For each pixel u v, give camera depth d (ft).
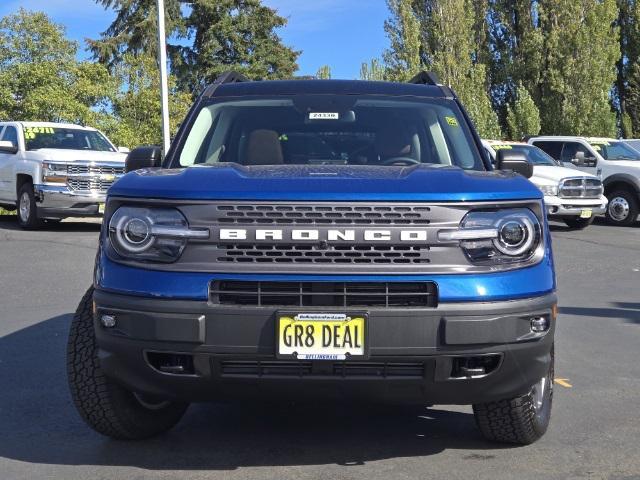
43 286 32.45
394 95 17.47
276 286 11.89
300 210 11.93
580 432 15.55
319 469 13.44
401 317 11.74
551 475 13.29
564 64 133.08
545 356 12.57
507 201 12.34
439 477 13.12
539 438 14.53
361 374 11.98
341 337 11.73
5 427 15.64
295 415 16.53
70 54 89.76
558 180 58.18
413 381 12.01
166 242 12.18
